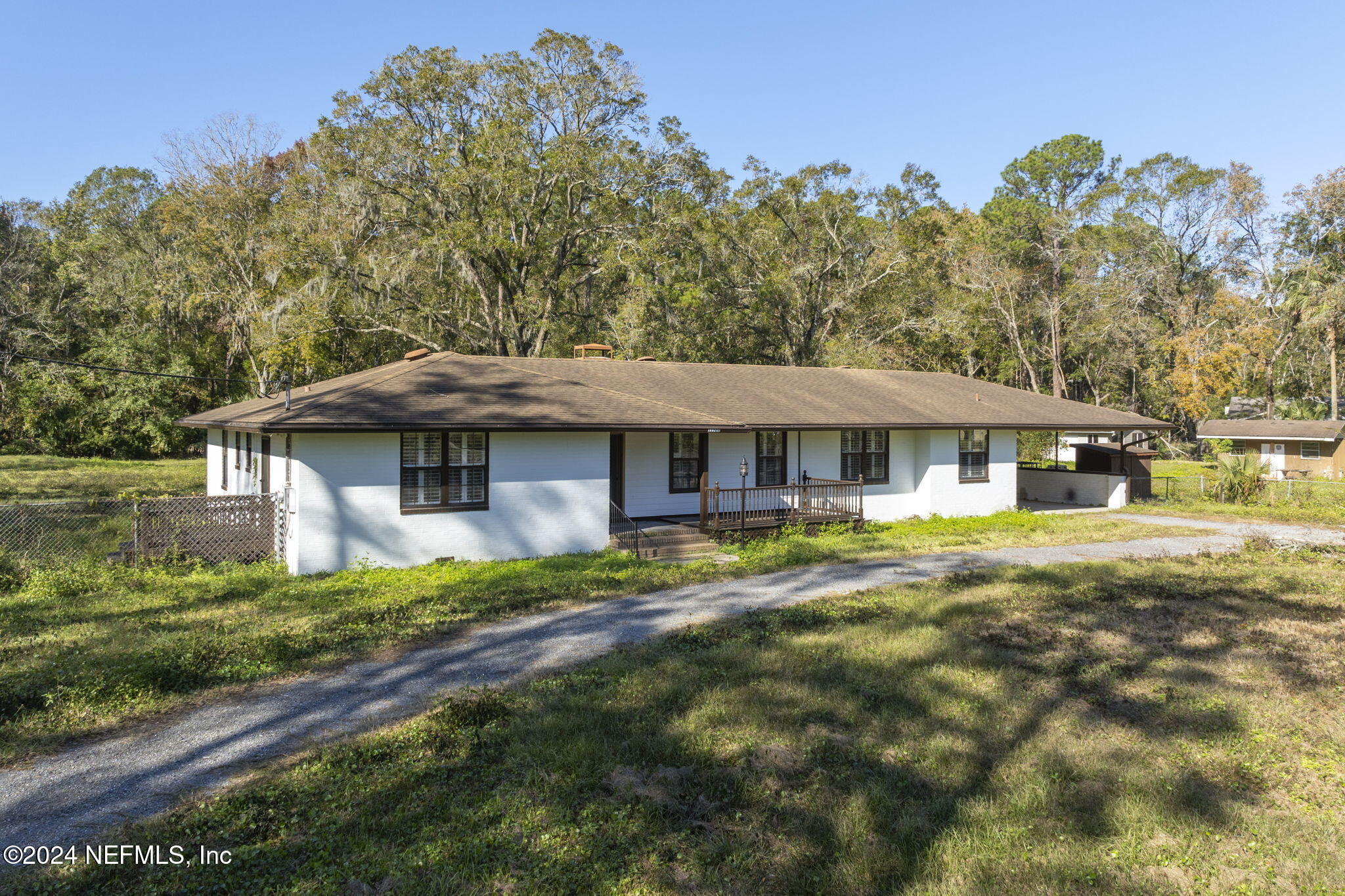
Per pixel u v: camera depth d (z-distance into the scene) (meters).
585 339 39.19
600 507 16.47
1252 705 7.75
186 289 45.56
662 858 5.08
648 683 8.03
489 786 5.94
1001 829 5.46
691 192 40.81
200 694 7.73
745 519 17.80
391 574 13.65
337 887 4.65
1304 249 47.38
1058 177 62.50
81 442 42.66
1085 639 9.95
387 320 34.44
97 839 5.06
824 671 8.49
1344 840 5.39
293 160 44.94
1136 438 29.47
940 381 27.30
